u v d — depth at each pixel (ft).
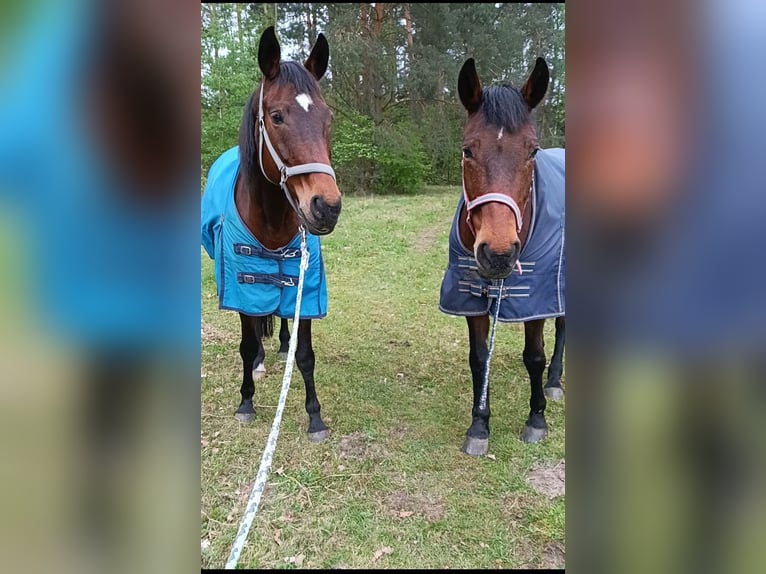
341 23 33.76
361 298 15.62
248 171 7.07
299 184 6.40
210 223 8.40
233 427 8.51
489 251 5.90
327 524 6.33
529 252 7.00
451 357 11.58
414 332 13.10
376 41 34.32
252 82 30.78
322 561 5.78
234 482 7.11
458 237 7.23
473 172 6.23
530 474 7.32
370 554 5.88
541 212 6.95
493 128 6.05
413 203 31.50
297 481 7.13
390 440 8.17
